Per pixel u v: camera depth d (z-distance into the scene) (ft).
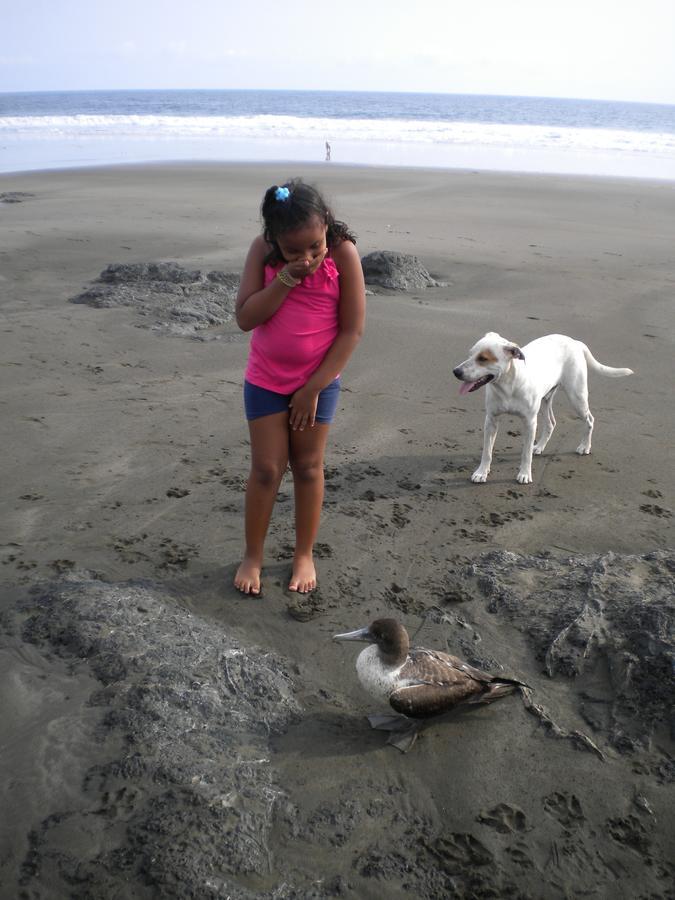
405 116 111.96
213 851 4.38
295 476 6.77
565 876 4.48
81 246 20.74
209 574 7.07
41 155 51.42
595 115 130.21
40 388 11.23
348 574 7.25
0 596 6.46
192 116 99.50
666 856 4.62
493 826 4.77
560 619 6.48
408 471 9.46
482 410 11.49
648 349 14.26
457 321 15.47
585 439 10.14
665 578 6.93
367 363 13.05
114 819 4.51
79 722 5.14
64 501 8.20
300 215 5.53
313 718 5.53
